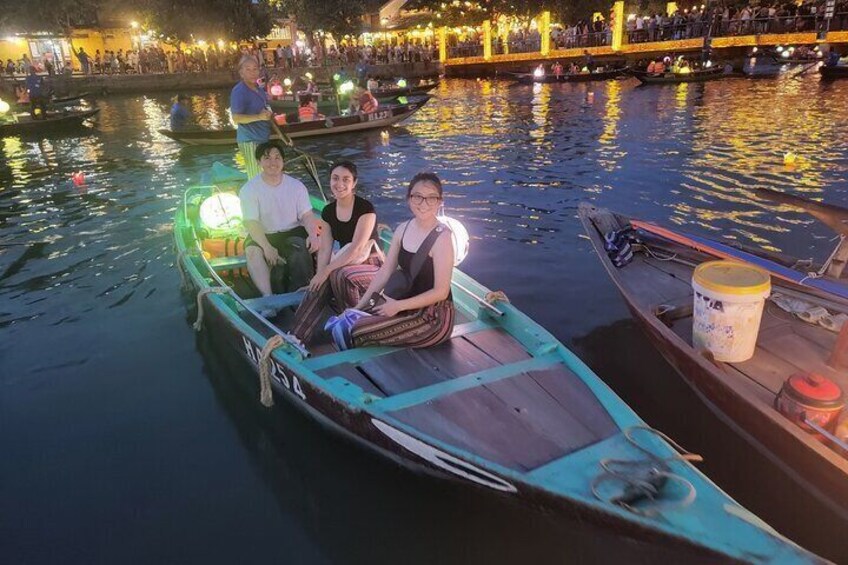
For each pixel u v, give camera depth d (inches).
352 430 140.6
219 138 593.3
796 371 147.1
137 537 128.9
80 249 302.0
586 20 1641.2
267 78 1179.9
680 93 903.1
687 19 1337.4
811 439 116.9
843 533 121.2
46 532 130.6
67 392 181.2
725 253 186.4
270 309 185.3
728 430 150.1
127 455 153.8
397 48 1646.2
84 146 636.1
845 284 156.2
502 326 168.2
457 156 518.3
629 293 181.2
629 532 102.7
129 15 1638.8
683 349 149.0
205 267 218.1
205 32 1553.9
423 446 122.2
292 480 143.6
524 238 297.7
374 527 130.0
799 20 1203.2
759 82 985.5
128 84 1379.2
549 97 957.8
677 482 107.1
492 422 127.3
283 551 124.6
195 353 201.0
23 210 381.1
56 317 228.5
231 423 165.3
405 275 155.9
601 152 503.5
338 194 177.0
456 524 130.3
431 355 154.6
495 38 1644.9
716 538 95.2
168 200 396.2
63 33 1544.0
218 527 131.0
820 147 482.9
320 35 1750.7
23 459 153.1
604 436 122.6
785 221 308.3
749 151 480.4
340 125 637.3
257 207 203.8
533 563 120.4
